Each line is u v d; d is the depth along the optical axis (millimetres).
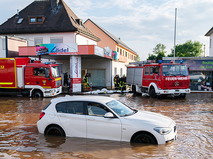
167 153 4816
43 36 24797
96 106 5910
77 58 20766
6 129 7340
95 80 27250
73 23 25234
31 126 7781
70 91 20562
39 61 16953
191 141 5805
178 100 14875
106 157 4602
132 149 5004
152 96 16016
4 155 4902
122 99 15500
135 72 18891
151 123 5391
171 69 14992
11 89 16828
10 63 16516
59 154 4848
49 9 27344
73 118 5938
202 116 9367
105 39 33750
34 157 4730
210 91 20719
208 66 20641
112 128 5535
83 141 5586
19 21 26375
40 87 16312
